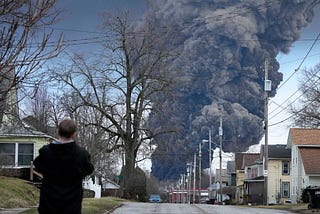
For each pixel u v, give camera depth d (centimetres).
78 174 782
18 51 1124
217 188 10619
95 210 2741
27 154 4569
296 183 6712
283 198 8012
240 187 10631
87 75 6178
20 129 4453
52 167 776
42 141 4600
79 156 784
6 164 4028
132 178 6606
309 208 3903
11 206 2803
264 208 4338
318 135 6725
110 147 6372
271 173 8100
